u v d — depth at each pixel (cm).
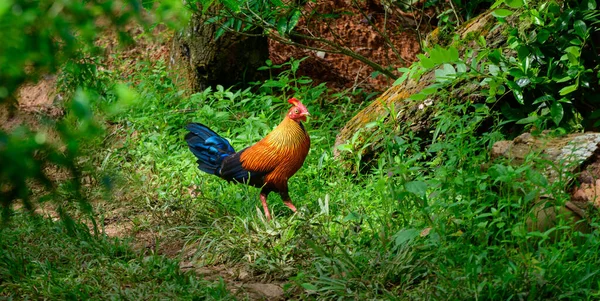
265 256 799
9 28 302
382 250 748
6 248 825
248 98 1279
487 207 754
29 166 335
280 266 778
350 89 1375
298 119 917
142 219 965
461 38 1091
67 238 845
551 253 660
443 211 764
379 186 793
